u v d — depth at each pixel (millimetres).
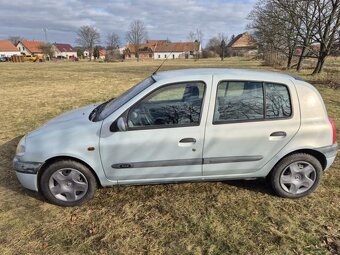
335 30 21000
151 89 3881
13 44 108750
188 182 4203
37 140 3971
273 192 4320
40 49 102750
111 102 4520
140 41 88688
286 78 4074
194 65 42969
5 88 16281
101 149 3869
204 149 3928
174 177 4062
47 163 3953
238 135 3918
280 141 4000
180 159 3949
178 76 4000
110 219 3820
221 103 3920
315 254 3217
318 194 4332
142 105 3879
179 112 3908
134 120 3877
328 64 34469
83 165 3959
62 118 4535
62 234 3564
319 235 3494
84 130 3914
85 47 93500
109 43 99562
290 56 31375
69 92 14656
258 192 4371
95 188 4086
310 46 24000
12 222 3781
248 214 3881
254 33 38312
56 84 18203
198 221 3750
